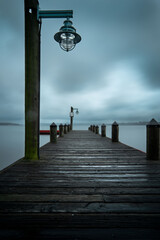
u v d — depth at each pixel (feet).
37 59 12.33
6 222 4.49
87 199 5.93
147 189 6.91
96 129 42.39
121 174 8.98
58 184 7.41
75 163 11.38
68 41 14.06
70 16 12.82
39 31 12.46
